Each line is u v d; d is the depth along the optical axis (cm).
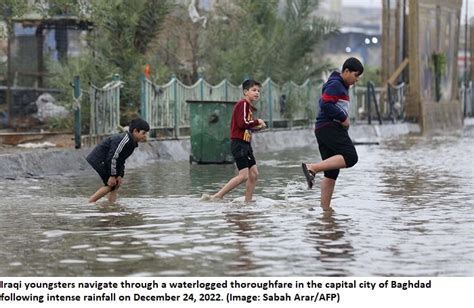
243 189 2200
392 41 6050
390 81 5862
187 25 4203
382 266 1230
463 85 7569
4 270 1212
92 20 3497
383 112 5834
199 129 3000
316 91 4984
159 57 4041
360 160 3180
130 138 1919
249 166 1953
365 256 1298
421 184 2316
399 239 1438
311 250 1341
